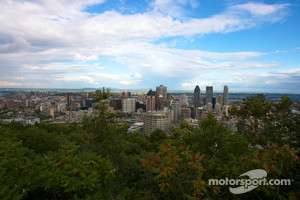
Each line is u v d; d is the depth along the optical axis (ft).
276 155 10.98
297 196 10.11
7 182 11.68
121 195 12.62
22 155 16.40
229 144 26.78
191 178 13.93
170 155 12.19
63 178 11.94
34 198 13.25
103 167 14.67
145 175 17.60
